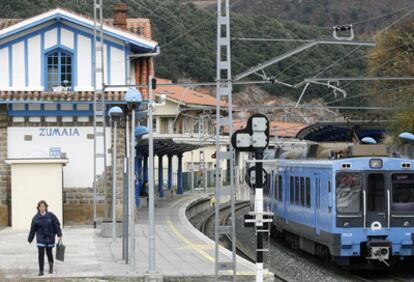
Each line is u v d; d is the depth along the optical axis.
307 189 29.67
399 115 48.38
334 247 25.75
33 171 34.88
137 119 42.22
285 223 34.50
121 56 38.12
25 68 37.81
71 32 38.00
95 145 35.69
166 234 34.19
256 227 18.00
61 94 36.69
